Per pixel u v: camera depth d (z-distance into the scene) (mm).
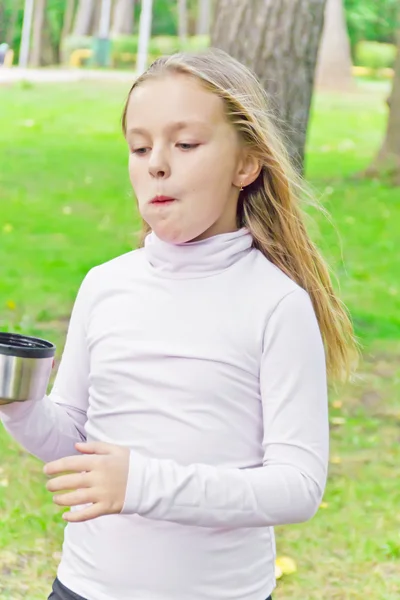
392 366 6926
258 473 1947
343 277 9258
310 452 1986
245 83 2145
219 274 2113
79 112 18406
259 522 1926
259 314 2053
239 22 6316
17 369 2047
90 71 24953
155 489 1867
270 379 2021
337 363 2377
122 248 10141
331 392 6371
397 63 14023
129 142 2119
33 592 3881
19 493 4691
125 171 13945
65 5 31891
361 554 4293
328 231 10789
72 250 9906
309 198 2480
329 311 2309
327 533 4488
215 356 2031
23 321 7449
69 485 1863
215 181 2068
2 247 9781
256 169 2166
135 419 2059
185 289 2113
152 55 25000
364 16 31953
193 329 2066
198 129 2045
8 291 8305
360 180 13766
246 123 2107
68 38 29141
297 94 6367
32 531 4336
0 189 12375
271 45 6289
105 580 2037
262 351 2041
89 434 2164
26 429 2182
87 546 2082
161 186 2055
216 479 1911
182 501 1879
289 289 2080
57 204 11844
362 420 5945
